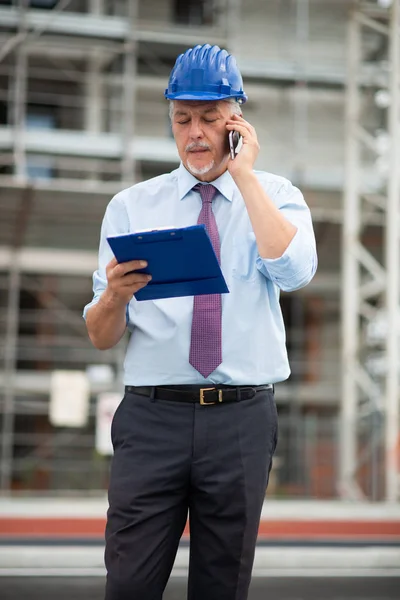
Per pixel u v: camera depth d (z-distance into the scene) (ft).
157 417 14.46
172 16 92.02
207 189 15.03
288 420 74.18
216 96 14.34
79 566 42.91
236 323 14.51
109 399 67.26
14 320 84.23
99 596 35.55
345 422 69.10
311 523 55.11
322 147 93.91
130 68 82.74
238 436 14.32
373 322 77.56
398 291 69.67
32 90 89.10
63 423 70.64
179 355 14.40
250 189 14.07
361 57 88.58
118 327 14.61
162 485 14.28
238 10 91.66
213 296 14.44
